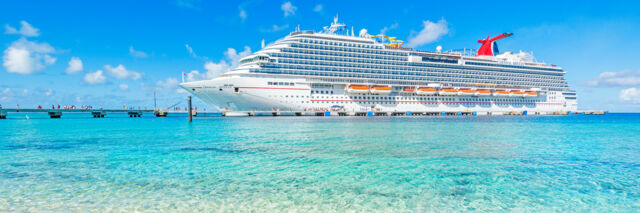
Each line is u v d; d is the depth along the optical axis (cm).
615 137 2292
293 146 1752
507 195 841
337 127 3316
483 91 8788
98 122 4841
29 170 1117
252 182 972
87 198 810
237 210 739
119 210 732
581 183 948
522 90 9294
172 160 1321
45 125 3959
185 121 5069
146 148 1681
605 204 774
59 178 1003
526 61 9812
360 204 782
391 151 1562
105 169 1139
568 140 2066
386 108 7925
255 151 1569
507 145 1791
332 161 1299
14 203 769
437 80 8288
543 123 4466
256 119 5688
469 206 764
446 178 1016
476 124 3994
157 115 8194
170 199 809
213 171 1112
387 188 910
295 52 7081
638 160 1310
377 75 7681
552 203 782
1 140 2086
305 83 7044
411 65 8069
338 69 7356
